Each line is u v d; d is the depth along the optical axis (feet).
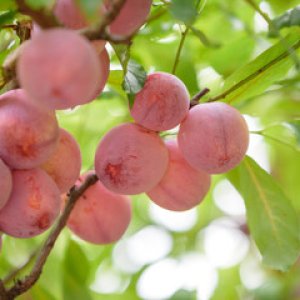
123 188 2.53
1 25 2.30
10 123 2.34
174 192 2.60
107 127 3.32
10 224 2.40
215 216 4.15
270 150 3.77
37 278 2.55
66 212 2.60
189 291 3.59
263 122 3.28
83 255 3.01
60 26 2.18
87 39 2.19
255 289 3.90
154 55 3.07
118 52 2.39
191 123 2.51
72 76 2.08
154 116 2.49
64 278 3.00
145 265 3.91
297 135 2.82
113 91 3.05
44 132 2.35
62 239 3.19
